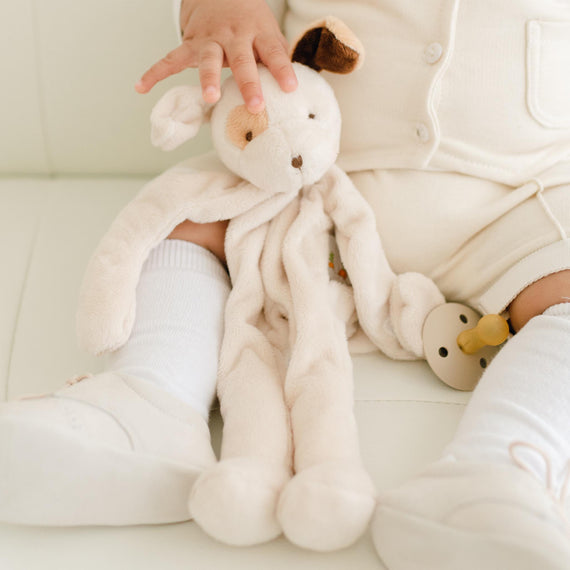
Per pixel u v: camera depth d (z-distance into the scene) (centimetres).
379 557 53
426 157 76
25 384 72
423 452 63
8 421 49
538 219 73
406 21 75
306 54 76
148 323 67
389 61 77
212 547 54
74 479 51
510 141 76
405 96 76
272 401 63
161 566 53
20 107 98
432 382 72
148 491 54
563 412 57
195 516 52
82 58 96
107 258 69
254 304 74
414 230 77
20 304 81
